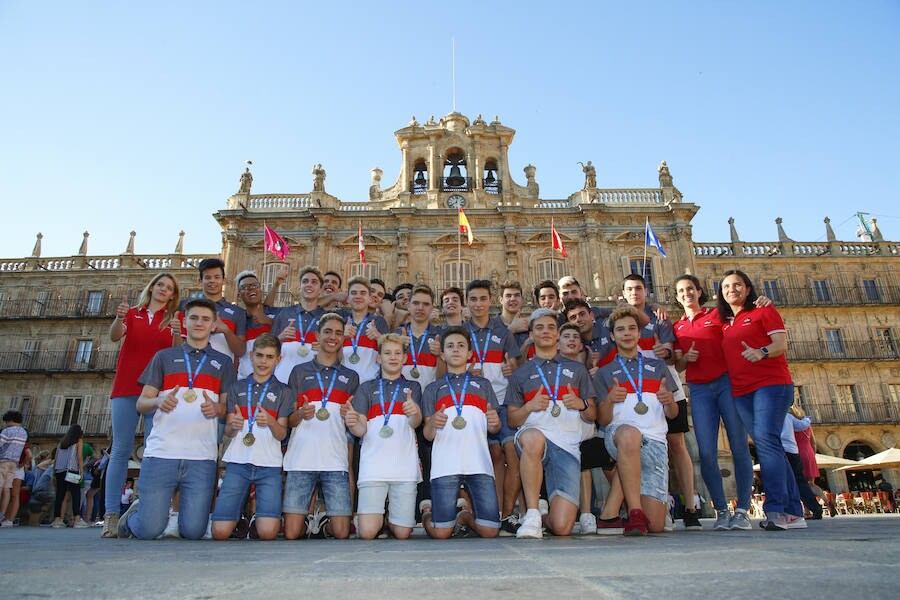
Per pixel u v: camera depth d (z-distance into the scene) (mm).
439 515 6449
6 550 4508
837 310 39125
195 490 6789
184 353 7254
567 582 2305
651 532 6516
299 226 34625
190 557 3664
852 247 40781
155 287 8672
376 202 36125
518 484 7309
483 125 37531
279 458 7051
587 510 7102
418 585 2299
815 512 11992
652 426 6812
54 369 37375
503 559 3238
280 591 2180
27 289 39906
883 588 1987
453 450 6574
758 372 7086
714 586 2109
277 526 6762
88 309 39312
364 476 6758
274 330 9055
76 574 2678
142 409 7055
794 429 13250
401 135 37531
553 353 7117
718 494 7641
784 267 39781
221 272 9312
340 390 7391
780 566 2602
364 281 9023
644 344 8805
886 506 25203
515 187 36969
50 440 36312
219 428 8773
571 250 34344
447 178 37094
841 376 37938
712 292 38656
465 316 9375
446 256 34188
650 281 33625
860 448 37781
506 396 6984
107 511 7758
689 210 34219
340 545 5121
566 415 6645
